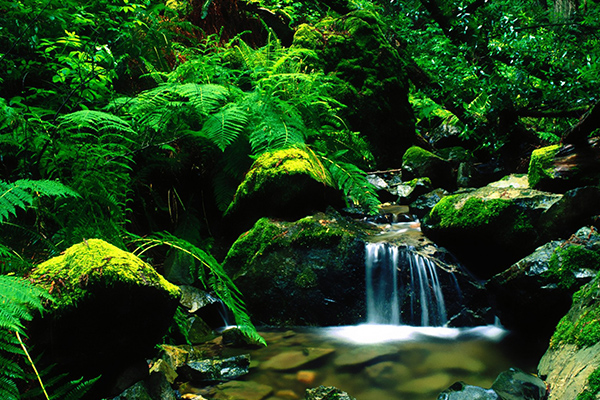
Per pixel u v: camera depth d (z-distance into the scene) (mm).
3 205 1854
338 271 3469
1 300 1584
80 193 2637
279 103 4273
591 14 4727
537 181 3646
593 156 3439
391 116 6332
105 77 3189
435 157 5559
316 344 3037
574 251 2811
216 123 3582
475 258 3562
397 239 3779
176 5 5992
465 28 4723
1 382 1570
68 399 1706
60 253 2340
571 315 2451
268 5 6859
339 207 4418
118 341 2088
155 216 4070
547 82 4727
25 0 3297
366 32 6285
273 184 3756
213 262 2836
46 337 1872
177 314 2953
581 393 1805
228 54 5305
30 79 3545
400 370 2631
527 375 2277
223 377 2553
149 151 3750
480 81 4809
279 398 2330
